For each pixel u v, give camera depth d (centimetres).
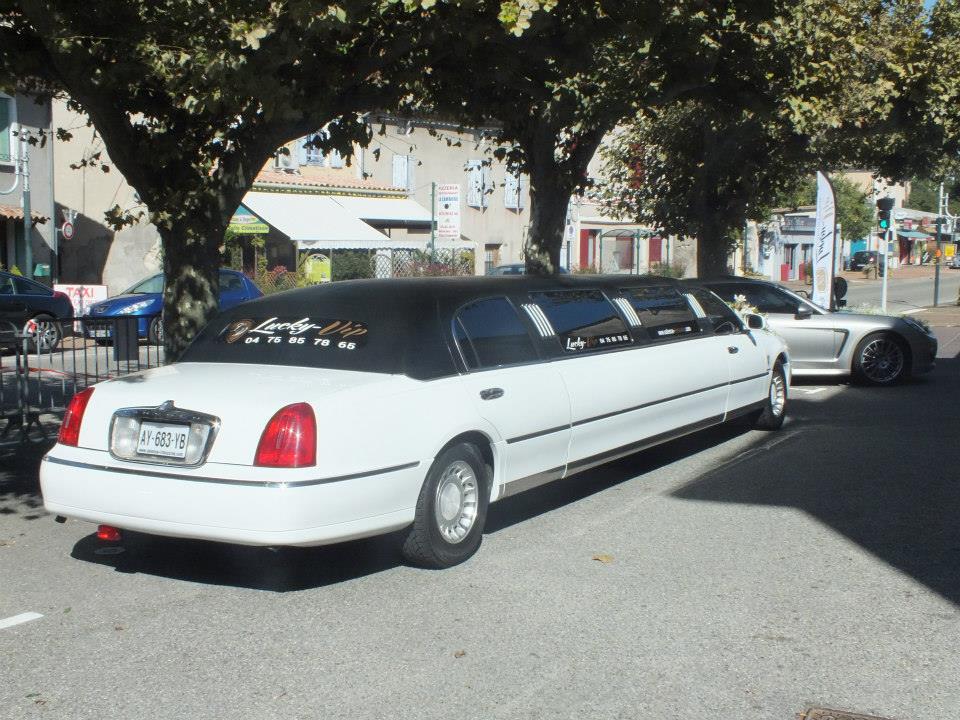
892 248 7612
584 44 972
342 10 718
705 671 445
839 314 1450
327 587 562
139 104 829
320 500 516
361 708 411
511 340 671
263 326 643
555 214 1250
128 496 539
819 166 2120
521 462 654
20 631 498
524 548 634
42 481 575
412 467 560
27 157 2505
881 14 1825
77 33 734
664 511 725
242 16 718
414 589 557
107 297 2362
